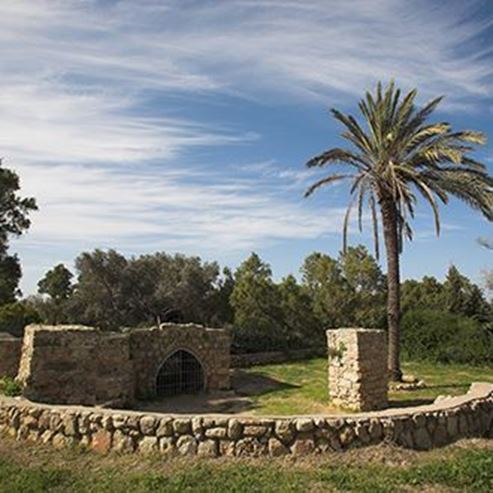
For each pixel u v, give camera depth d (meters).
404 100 18.75
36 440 7.91
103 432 7.54
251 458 7.11
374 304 36.69
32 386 13.84
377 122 18.98
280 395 16.66
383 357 14.32
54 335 14.53
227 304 40.50
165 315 39.31
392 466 6.94
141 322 36.91
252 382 19.59
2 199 30.14
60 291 46.44
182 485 6.23
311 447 7.31
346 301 36.06
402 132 18.89
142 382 17.06
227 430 7.30
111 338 15.60
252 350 26.61
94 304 37.78
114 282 38.78
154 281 39.78
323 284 36.97
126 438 7.41
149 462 7.02
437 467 6.81
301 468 6.80
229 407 15.23
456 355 24.94
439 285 46.81
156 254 40.97
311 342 29.64
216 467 6.80
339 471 6.65
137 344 17.11
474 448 7.90
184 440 7.29
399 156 19.06
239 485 6.18
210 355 18.44
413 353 26.58
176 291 38.78
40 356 14.18
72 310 37.94
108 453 7.36
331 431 7.47
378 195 19.36
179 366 17.89
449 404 8.95
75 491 6.24
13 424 8.21
